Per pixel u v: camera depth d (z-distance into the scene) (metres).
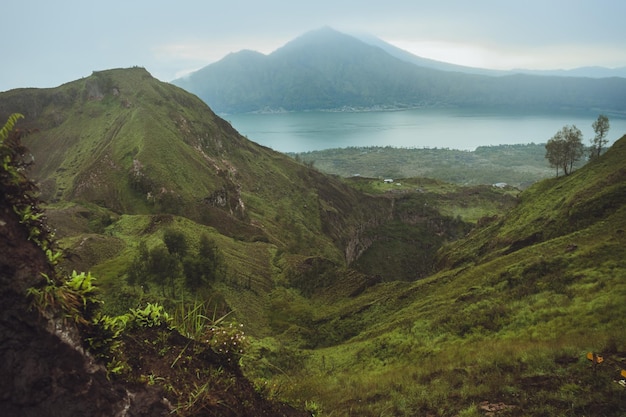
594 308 20.31
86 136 166.12
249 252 92.56
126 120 157.75
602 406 8.54
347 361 27.98
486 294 33.00
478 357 15.51
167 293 53.94
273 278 82.19
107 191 124.00
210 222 117.56
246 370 16.30
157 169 125.50
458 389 11.57
